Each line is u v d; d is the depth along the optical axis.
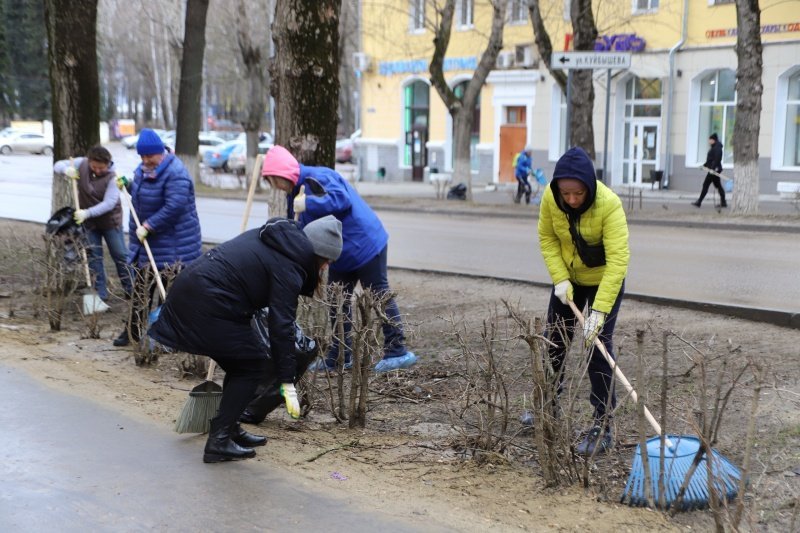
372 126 36.53
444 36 23.09
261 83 29.88
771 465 4.21
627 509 3.83
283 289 4.30
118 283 9.67
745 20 16.17
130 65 70.00
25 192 25.56
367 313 5.12
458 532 3.62
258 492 4.05
